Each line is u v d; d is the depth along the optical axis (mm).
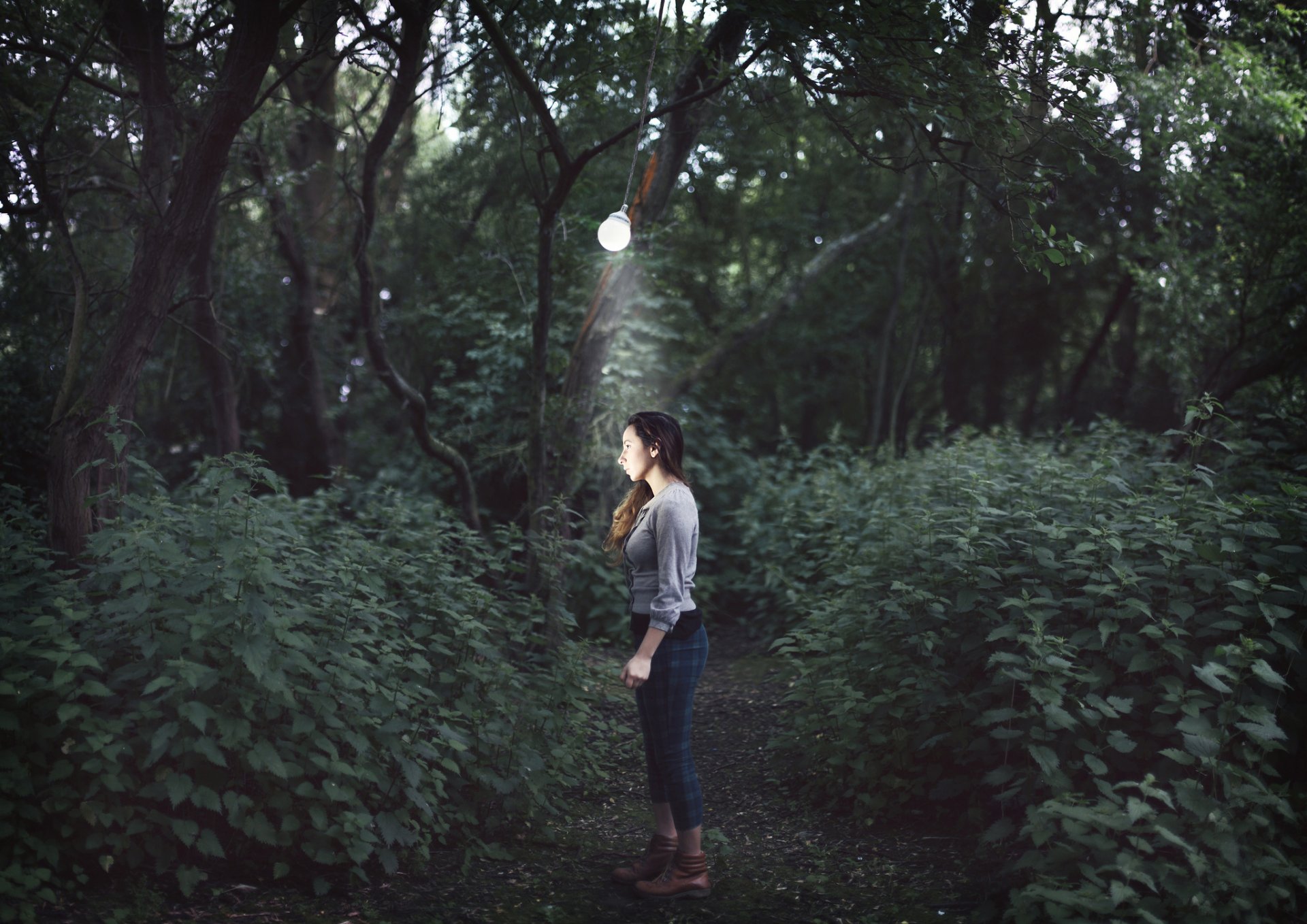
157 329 4410
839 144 11695
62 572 3475
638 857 3850
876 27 4176
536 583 5945
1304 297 7281
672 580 3305
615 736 5539
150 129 4883
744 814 4426
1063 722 2994
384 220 13719
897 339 18016
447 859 3584
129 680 3129
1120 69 4504
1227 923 2670
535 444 6273
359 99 13031
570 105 5797
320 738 3131
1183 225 8586
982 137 4488
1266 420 6266
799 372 17391
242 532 3412
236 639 3014
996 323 16656
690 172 11172
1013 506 4840
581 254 8500
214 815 3193
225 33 5188
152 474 3484
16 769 2789
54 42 5211
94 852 2994
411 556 4527
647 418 3535
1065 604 3875
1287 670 3371
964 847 3670
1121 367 15852
